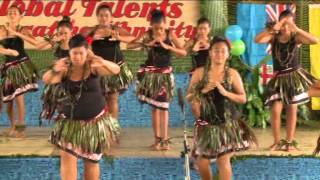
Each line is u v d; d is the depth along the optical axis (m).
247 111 10.77
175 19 11.09
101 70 6.47
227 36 10.45
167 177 8.02
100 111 6.63
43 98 7.29
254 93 10.81
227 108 6.76
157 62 8.82
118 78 9.06
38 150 8.52
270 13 11.16
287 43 8.40
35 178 7.99
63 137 6.49
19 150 8.51
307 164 8.09
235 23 11.20
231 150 6.77
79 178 7.91
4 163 7.95
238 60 10.95
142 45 8.89
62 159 6.61
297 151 8.49
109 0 11.02
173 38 8.80
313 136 9.86
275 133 8.69
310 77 8.55
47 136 9.71
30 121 10.95
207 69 6.77
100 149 6.61
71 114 6.51
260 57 11.14
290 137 8.62
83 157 6.56
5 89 9.45
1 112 10.30
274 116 8.65
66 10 11.02
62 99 6.58
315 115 11.21
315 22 11.12
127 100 11.03
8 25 9.48
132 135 9.96
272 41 8.58
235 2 11.20
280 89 8.48
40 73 10.98
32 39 9.34
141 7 11.04
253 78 10.95
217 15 10.99
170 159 8.02
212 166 7.86
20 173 7.99
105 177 7.96
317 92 7.83
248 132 7.00
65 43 8.88
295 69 8.50
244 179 8.07
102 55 8.98
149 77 8.83
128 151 8.52
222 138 6.74
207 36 8.88
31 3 10.98
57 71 6.39
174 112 10.98
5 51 8.95
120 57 9.16
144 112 11.06
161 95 8.72
